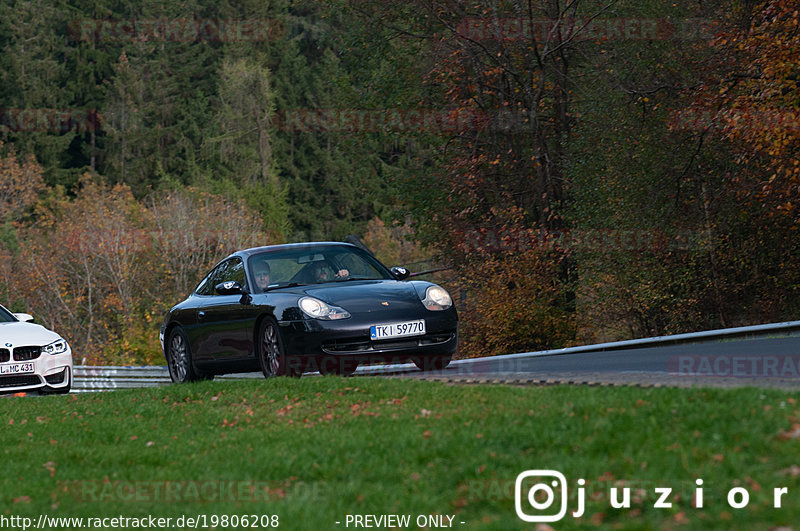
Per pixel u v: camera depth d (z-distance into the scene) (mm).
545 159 97625
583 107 94500
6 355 44125
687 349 40844
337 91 108750
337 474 19594
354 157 111750
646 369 33250
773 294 88688
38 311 182375
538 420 21812
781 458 16969
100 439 26297
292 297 36406
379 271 40406
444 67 97000
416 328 35875
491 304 88250
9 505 19547
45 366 45062
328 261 40031
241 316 38406
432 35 101125
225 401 30594
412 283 38344
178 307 43188
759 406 20516
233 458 22031
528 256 88812
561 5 98688
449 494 17562
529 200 99812
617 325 94500
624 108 90750
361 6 103375
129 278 176000
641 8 90938
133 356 124562
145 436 26109
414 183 102875
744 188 81438
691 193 90250
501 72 95688
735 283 88750
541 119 99875
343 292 36719
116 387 62562
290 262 39812
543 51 95000
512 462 18906
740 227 87688
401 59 104125
